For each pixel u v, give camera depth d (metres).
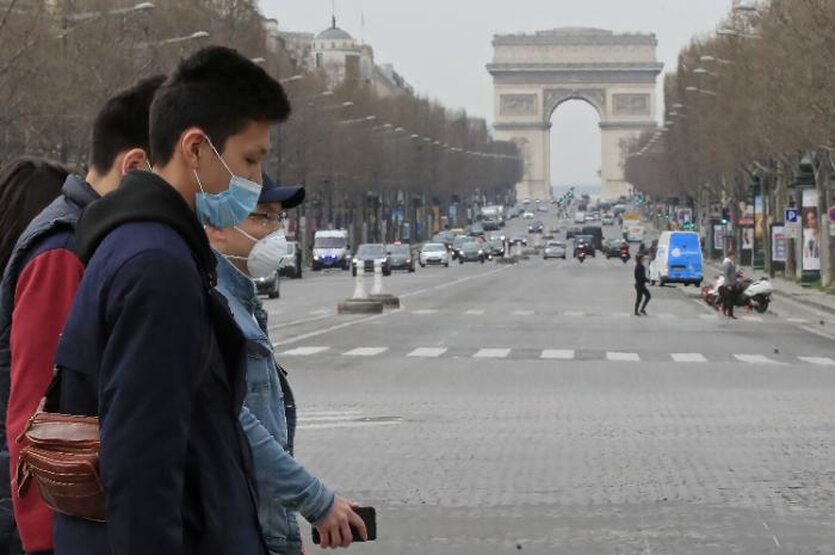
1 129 72.62
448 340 49.72
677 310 71.88
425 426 25.78
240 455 6.40
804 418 27.27
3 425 8.08
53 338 7.07
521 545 15.62
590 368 39.28
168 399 5.93
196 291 6.09
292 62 154.25
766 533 16.30
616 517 17.22
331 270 140.75
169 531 5.88
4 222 8.91
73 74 75.38
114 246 6.10
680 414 27.94
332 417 27.11
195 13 102.31
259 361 7.30
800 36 78.94
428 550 15.37
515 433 24.84
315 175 153.75
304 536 16.19
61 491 6.02
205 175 6.71
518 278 114.06
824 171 95.50
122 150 8.05
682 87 168.25
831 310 72.81
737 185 138.00
